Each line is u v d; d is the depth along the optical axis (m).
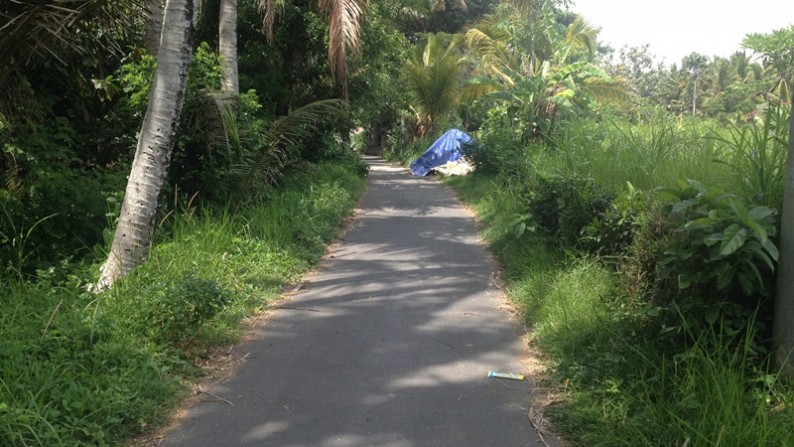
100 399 4.17
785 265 4.33
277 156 11.30
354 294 7.57
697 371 4.18
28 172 9.05
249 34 16.25
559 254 7.88
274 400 4.67
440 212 14.40
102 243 8.51
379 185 20.91
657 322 4.89
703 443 3.65
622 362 4.70
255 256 8.41
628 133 10.98
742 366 4.16
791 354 4.26
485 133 22.20
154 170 7.00
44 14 7.30
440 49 34.47
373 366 5.33
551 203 8.60
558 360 5.28
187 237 8.23
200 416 4.41
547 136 17.98
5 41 7.48
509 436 4.14
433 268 8.90
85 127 11.07
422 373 5.19
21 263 6.88
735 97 42.00
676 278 4.72
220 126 10.12
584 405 4.45
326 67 17.33
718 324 4.57
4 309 5.41
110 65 11.12
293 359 5.48
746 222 4.23
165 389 4.63
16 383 4.12
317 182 15.01
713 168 7.23
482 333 6.19
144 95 9.86
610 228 6.73
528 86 20.00
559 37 25.38
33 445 3.65
